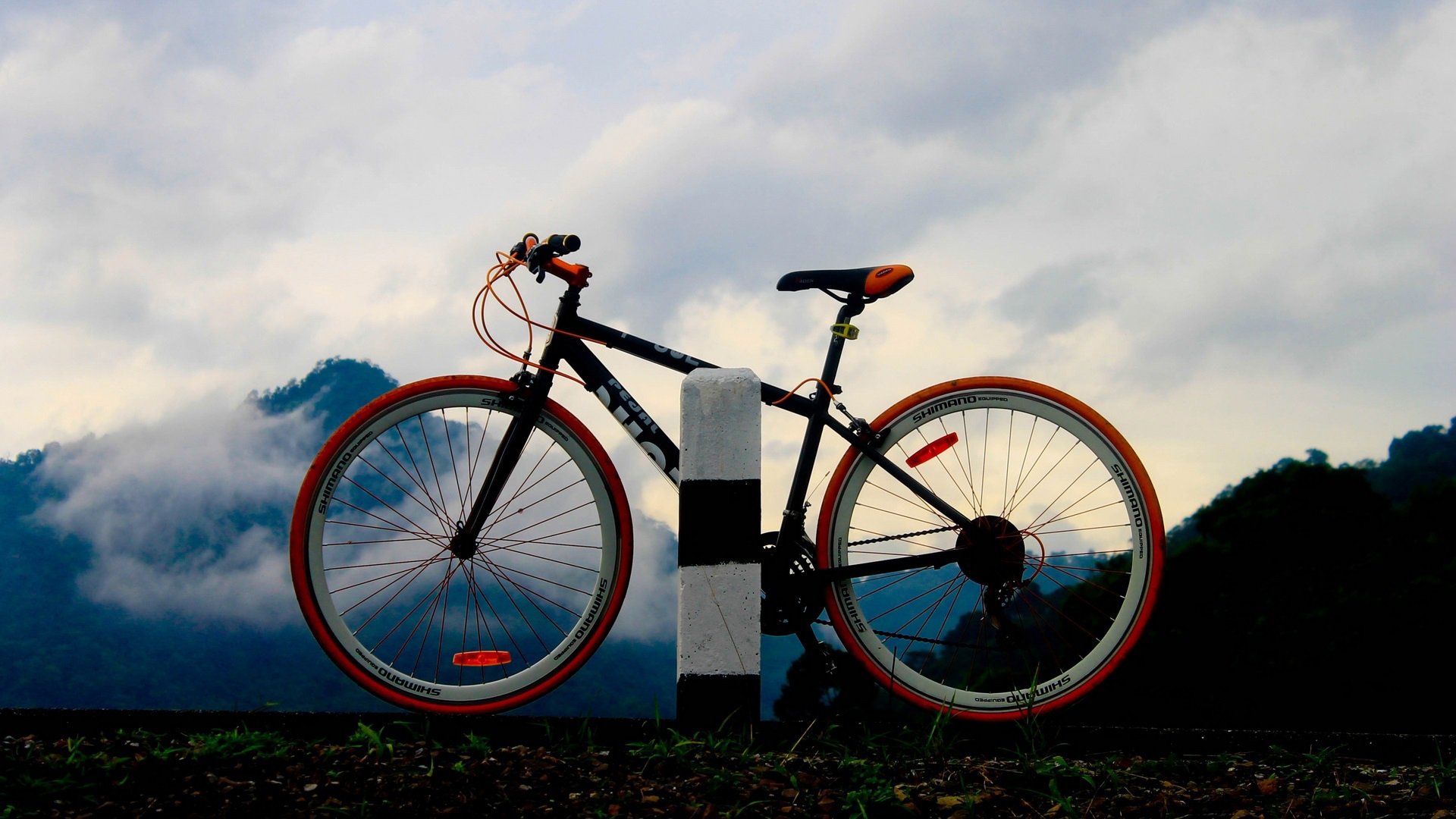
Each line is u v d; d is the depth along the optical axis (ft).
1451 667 76.48
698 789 6.94
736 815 6.41
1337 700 79.51
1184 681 86.38
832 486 10.04
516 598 9.67
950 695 9.62
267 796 6.41
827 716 8.87
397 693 9.28
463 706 9.37
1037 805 7.07
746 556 8.66
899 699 9.65
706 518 8.73
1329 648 80.94
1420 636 78.02
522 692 9.50
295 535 9.24
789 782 7.16
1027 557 9.81
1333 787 7.34
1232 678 84.69
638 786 7.03
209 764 7.00
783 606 9.76
